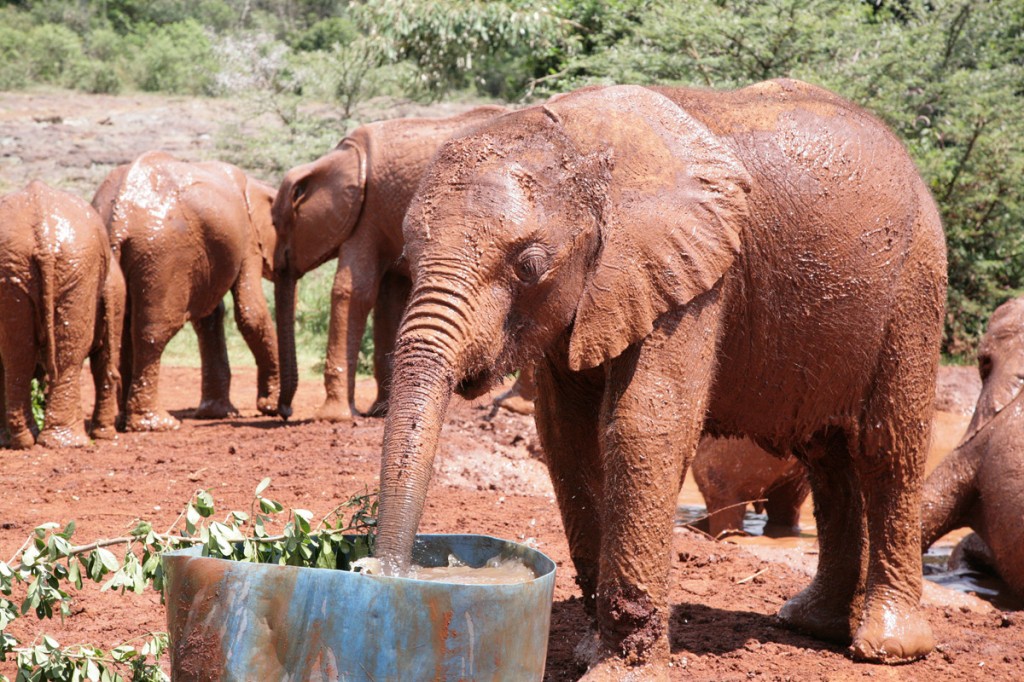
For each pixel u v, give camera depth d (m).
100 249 10.88
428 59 24.88
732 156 5.14
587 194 4.86
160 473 9.56
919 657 6.03
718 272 4.99
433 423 4.38
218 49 38.56
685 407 5.05
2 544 7.27
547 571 4.32
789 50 20.77
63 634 5.88
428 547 4.75
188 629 3.98
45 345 10.65
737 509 9.53
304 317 21.77
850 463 6.36
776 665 5.88
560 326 4.89
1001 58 22.84
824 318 5.55
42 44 45.50
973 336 21.36
